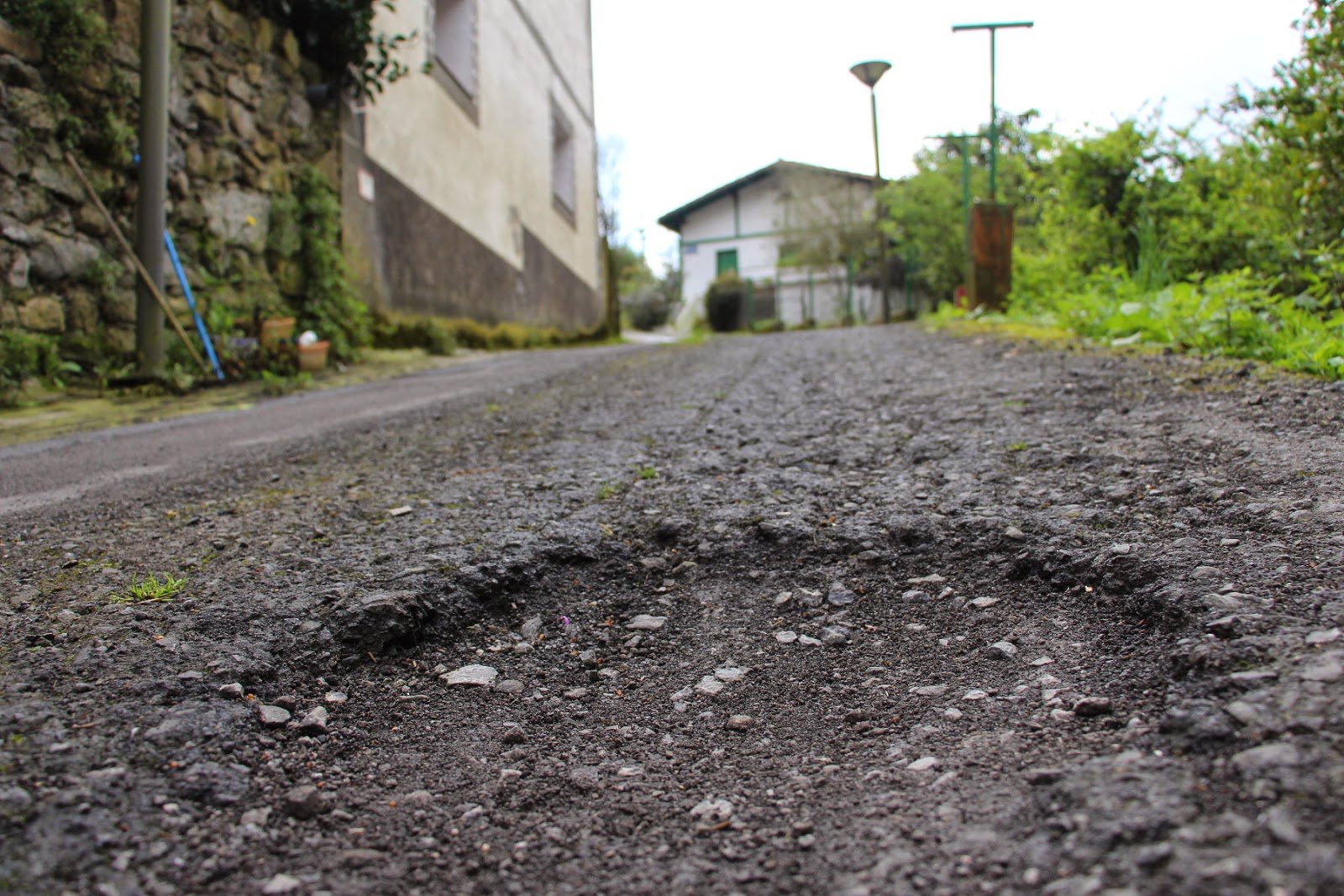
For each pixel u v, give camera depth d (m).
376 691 1.63
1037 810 1.11
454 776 1.36
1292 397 2.89
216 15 7.49
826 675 1.63
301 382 6.61
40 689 1.50
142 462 3.70
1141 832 1.01
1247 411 2.79
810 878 1.06
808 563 2.10
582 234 21.81
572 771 1.37
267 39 8.20
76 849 1.11
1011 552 1.98
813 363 5.80
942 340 6.55
